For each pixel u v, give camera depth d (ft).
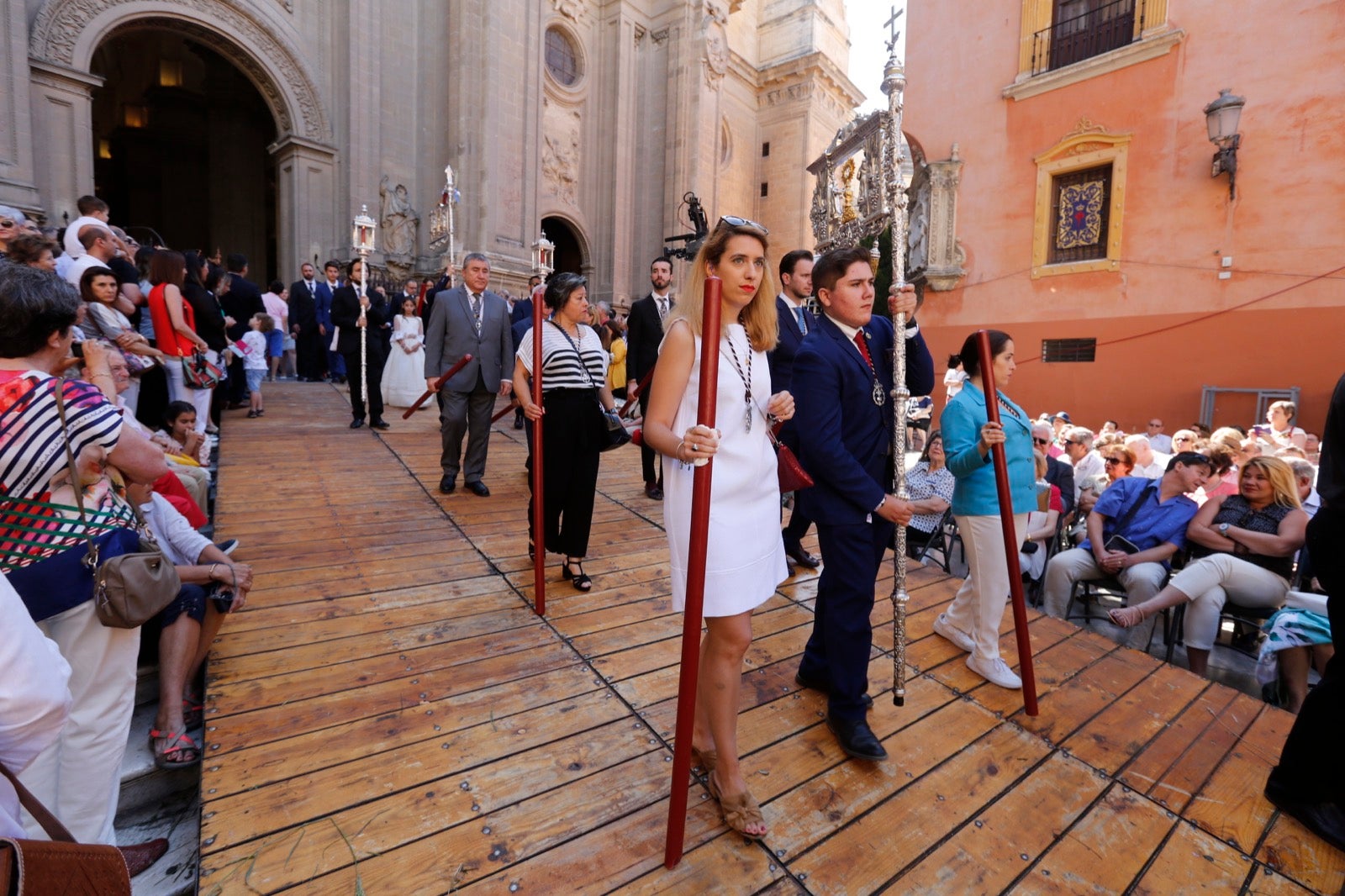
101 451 5.49
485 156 53.42
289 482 16.98
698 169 68.69
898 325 8.39
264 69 47.29
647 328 16.90
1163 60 29.37
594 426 11.80
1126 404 30.99
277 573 11.76
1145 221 30.19
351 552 12.91
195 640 7.98
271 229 68.95
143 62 64.85
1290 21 26.21
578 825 6.34
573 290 11.97
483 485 17.26
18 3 36.55
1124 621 12.85
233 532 13.57
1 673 3.58
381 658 9.16
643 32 70.64
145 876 6.53
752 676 9.32
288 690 8.27
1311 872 6.25
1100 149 31.35
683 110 68.03
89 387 5.67
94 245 14.99
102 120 65.57
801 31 88.63
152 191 70.38
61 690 3.82
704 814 6.54
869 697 8.32
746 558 6.06
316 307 35.29
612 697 8.50
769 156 92.32
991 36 35.22
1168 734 8.34
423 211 54.70
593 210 69.51
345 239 50.60
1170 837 6.62
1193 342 29.04
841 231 11.30
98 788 5.84
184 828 7.22
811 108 88.79
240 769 6.84
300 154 49.06
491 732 7.68
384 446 21.26
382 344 31.14
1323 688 6.75
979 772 7.46
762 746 7.70
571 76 67.21
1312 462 19.80
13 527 5.35
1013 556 8.58
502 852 5.98
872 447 8.13
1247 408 27.66
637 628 10.41
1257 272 27.32
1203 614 12.87
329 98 50.62
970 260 36.35
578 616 10.75
